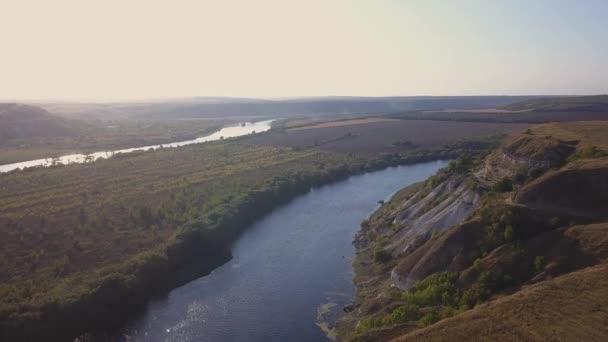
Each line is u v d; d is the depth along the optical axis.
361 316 50.91
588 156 56.88
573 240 42.66
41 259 66.75
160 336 51.38
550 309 32.84
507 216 49.34
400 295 50.56
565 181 50.53
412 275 52.53
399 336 37.47
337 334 49.16
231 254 74.44
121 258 67.94
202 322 53.94
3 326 48.44
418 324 39.16
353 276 63.66
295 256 72.38
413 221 71.12
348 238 79.31
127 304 57.97
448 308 41.66
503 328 31.91
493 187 60.41
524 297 35.22
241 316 54.75
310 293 59.66
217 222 81.38
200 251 73.25
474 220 52.72
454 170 78.44
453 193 69.12
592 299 32.78
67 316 52.44
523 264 43.53
